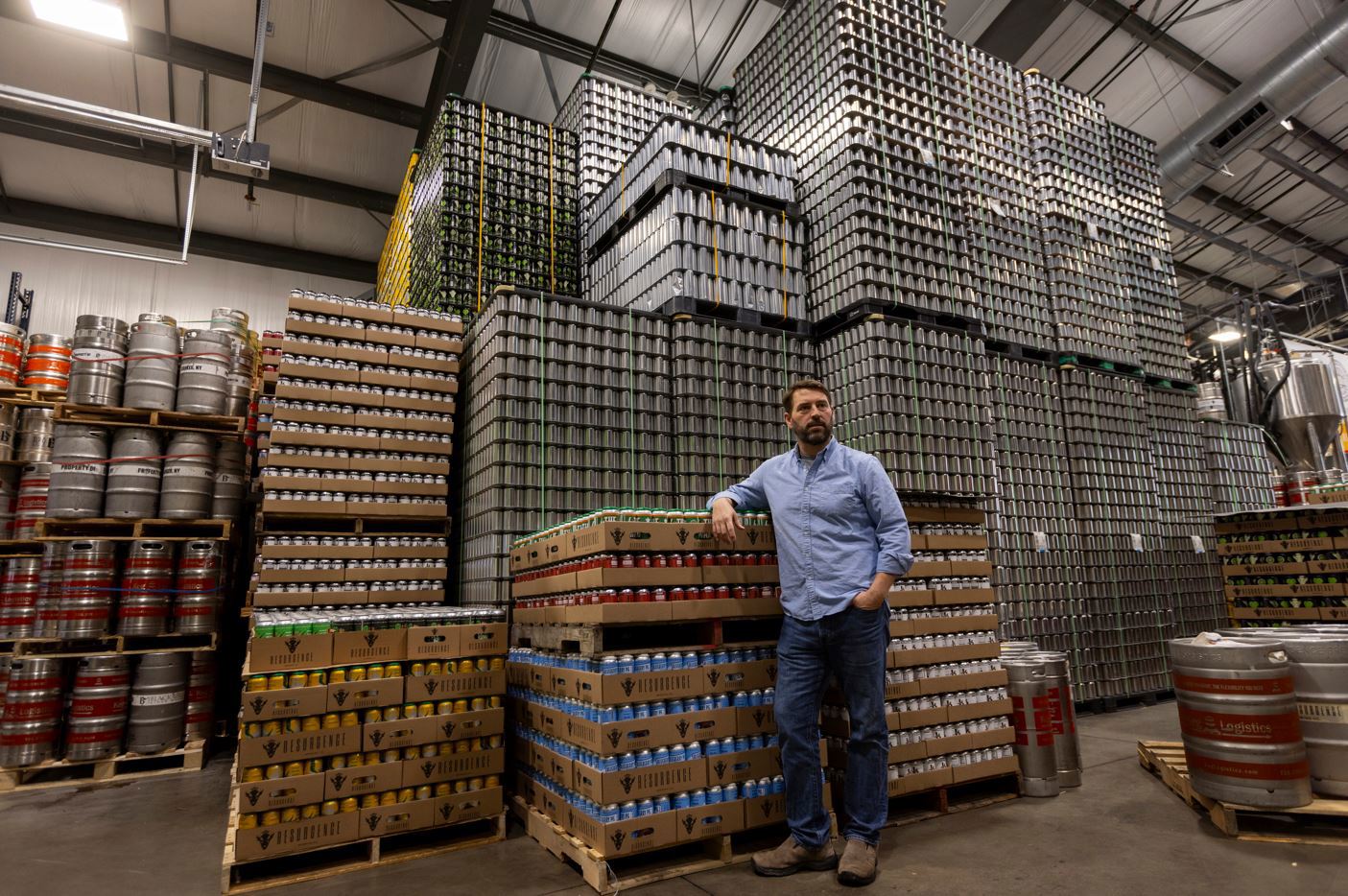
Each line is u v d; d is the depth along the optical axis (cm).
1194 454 928
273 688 361
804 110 693
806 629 351
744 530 396
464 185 739
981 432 611
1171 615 839
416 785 384
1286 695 371
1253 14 1078
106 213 1338
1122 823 398
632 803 338
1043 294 825
